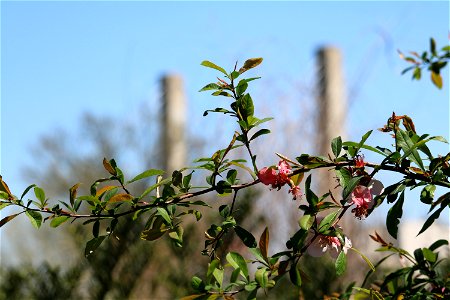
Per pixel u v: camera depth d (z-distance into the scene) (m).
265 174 2.27
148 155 7.05
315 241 2.23
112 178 2.33
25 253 10.27
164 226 2.35
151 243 5.20
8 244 10.47
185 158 6.89
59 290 4.71
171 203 2.31
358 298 2.82
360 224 5.71
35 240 10.20
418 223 5.81
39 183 11.45
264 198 5.77
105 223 5.10
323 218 2.23
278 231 5.80
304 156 2.23
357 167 2.23
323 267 4.89
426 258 2.61
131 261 5.11
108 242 5.01
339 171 2.20
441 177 2.21
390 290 2.77
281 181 2.26
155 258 5.22
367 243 5.68
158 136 7.11
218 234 2.30
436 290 2.64
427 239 5.72
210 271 2.19
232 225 2.26
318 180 6.12
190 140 6.64
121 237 5.05
